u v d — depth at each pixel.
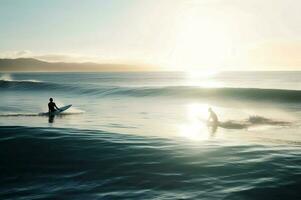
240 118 24.98
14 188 9.15
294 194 8.13
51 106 26.39
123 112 28.00
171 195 8.23
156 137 14.84
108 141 13.43
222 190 8.45
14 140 13.29
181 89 46.19
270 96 38.41
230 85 84.12
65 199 8.27
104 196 8.34
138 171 10.02
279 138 15.74
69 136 14.04
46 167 10.60
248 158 11.17
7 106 32.53
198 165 10.46
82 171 10.20
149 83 104.44
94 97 46.72
